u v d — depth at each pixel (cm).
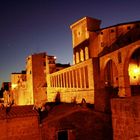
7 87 13162
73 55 6956
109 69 5288
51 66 7356
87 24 6203
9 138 3216
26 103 8319
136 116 2081
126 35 5706
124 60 4156
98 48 6134
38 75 7650
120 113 2262
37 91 7550
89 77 4784
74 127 3659
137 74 5297
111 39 5900
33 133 3369
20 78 10388
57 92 6494
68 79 5856
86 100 4909
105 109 4325
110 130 3797
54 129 3522
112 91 4453
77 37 6706
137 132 2072
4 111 3356
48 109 4600
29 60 7975
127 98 2180
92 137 3728
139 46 3831
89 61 4791
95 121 3784
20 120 3306
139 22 5616
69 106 4381
